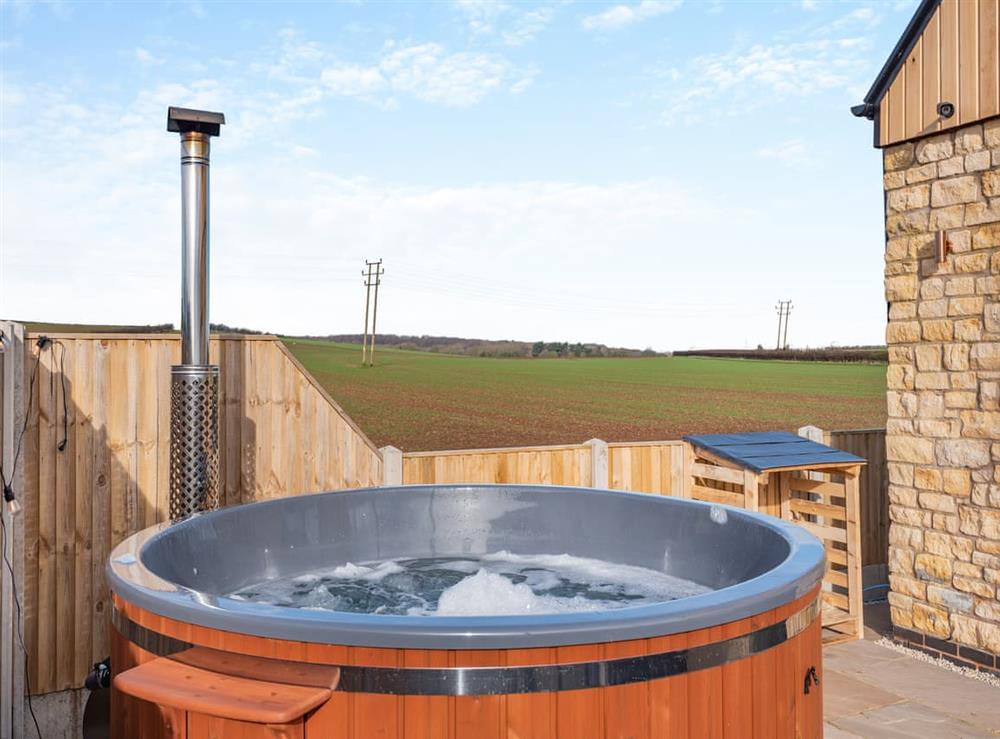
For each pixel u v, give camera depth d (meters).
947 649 4.62
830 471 5.33
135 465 4.33
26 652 3.99
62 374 4.11
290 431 4.84
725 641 2.10
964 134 4.46
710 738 2.07
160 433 4.40
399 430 16.66
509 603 3.72
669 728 2.01
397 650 1.90
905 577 4.88
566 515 4.54
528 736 1.90
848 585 5.14
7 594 3.83
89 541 4.19
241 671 2.01
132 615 2.36
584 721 1.92
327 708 1.94
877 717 3.80
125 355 4.30
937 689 4.17
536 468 5.63
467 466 5.42
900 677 4.35
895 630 4.96
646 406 18.89
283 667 1.99
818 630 2.55
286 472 4.83
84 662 4.17
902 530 4.89
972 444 4.46
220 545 3.77
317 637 1.95
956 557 4.56
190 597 2.23
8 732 3.86
